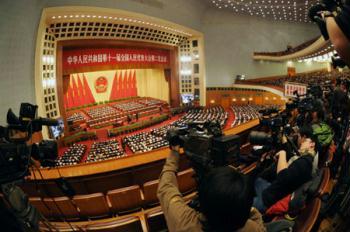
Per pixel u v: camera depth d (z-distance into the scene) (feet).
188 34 87.51
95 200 9.39
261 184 7.76
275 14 100.17
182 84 96.02
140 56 79.15
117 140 62.59
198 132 5.07
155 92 109.19
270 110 8.47
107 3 53.93
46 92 49.57
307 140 7.27
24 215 4.28
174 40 87.25
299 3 84.38
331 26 2.75
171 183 4.33
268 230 5.60
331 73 96.32
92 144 58.29
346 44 2.55
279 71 116.57
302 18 104.78
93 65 67.26
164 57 89.86
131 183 11.02
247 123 15.10
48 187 10.33
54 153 4.71
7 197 4.13
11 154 4.19
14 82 37.24
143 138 58.95
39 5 42.96
